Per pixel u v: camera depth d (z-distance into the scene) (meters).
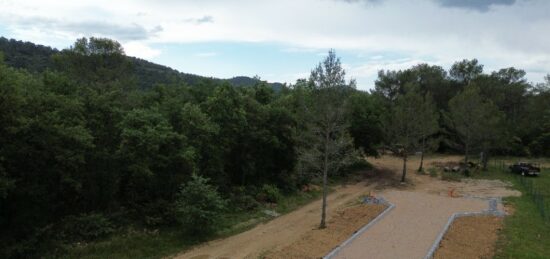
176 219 25.50
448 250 19.62
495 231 23.53
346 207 31.81
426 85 86.19
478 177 47.94
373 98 59.44
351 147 38.97
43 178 21.78
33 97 21.61
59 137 21.19
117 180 25.22
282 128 38.75
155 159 25.66
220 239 24.31
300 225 27.23
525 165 50.31
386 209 28.80
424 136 47.66
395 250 19.69
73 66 50.09
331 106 25.12
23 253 19.66
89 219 22.64
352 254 19.14
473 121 51.25
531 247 20.73
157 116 27.02
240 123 34.28
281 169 40.28
